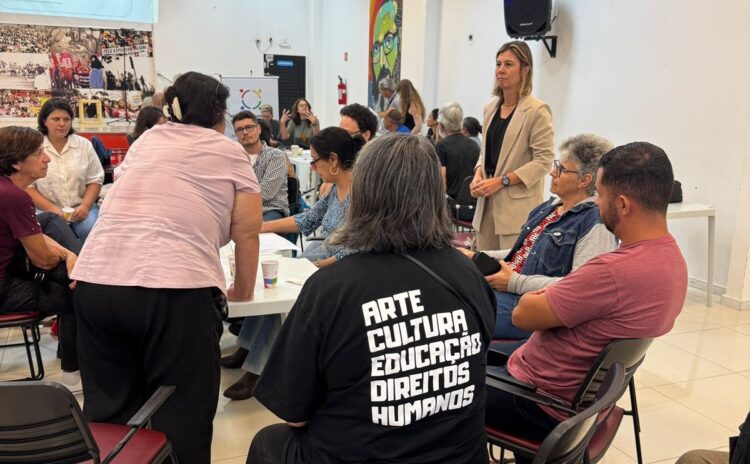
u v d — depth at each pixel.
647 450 2.31
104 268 1.60
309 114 7.82
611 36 4.75
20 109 8.35
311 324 1.07
